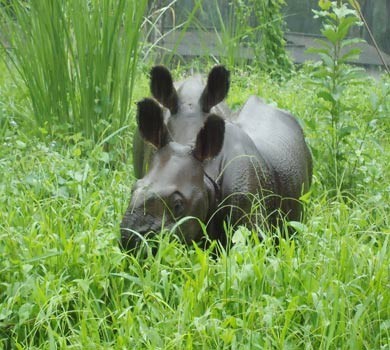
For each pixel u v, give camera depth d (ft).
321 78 45.96
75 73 48.03
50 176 38.88
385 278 28.78
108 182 39.65
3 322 27.09
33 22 47.44
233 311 27.20
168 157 29.50
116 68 47.62
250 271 27.68
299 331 25.94
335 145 44.47
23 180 38.09
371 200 37.78
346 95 64.75
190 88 33.42
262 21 79.36
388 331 26.61
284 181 34.30
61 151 44.34
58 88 47.85
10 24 48.47
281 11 101.24
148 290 27.30
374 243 32.50
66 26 47.11
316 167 44.14
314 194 41.50
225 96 32.65
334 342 25.75
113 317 26.63
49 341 25.20
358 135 52.21
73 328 27.04
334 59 44.93
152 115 29.81
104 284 28.07
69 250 29.63
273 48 79.92
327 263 29.14
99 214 32.40
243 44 79.92
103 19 46.80
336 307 25.59
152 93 32.50
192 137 31.65
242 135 32.48
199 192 29.35
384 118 55.47
